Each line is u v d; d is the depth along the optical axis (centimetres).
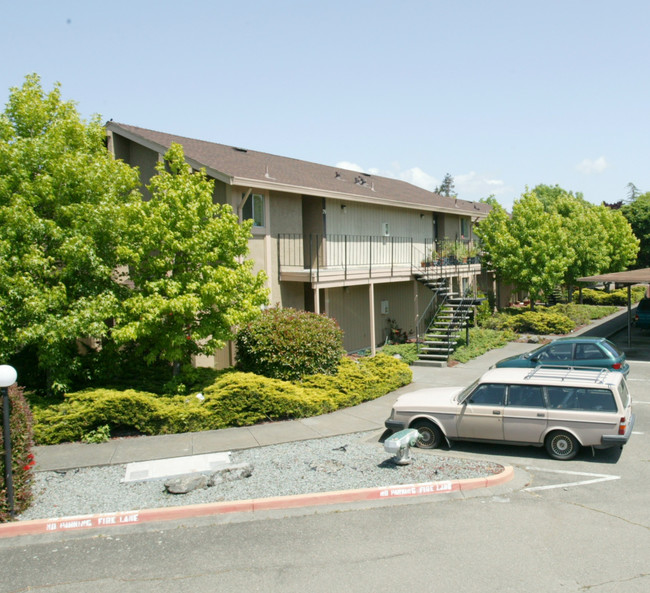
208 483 878
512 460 995
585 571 618
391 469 937
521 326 2759
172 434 1160
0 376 751
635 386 1597
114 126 1773
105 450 1060
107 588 612
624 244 4453
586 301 4344
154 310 1199
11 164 1160
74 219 1202
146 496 848
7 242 1112
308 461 987
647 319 2678
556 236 3072
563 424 979
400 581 607
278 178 1816
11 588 618
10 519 771
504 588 588
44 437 1091
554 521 747
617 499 815
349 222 2188
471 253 2725
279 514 792
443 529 731
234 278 1270
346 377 1452
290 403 1253
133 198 1318
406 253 2578
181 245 1257
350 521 764
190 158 1650
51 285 1223
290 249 1903
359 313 2339
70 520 762
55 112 1302
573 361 1502
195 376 1345
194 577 630
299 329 1438
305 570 637
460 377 1758
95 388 1292
